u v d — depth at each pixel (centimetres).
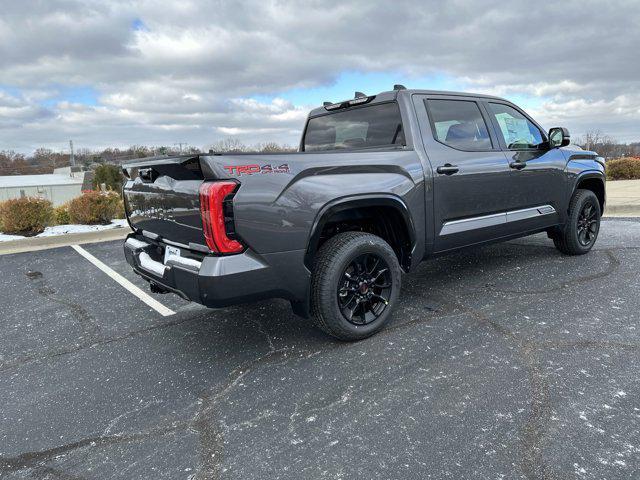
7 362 335
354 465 202
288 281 287
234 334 360
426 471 195
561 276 456
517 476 189
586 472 189
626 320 340
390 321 362
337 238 314
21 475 208
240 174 263
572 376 265
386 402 249
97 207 995
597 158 552
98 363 325
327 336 344
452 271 498
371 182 319
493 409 237
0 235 878
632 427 216
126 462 214
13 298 501
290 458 209
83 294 503
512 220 435
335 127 445
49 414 260
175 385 285
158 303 456
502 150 425
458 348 308
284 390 269
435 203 363
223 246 260
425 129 370
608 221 789
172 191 291
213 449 219
